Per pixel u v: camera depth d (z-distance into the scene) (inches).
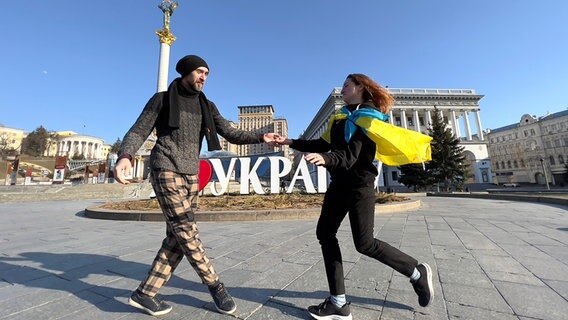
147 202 415.2
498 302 83.3
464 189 1366.9
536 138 2716.5
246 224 257.0
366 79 80.2
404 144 73.0
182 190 76.8
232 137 95.8
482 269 115.2
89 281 106.3
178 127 75.9
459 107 2121.1
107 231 228.1
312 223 253.8
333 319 72.5
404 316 75.2
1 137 3159.5
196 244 76.4
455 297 87.3
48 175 1818.4
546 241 168.1
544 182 2610.7
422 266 76.4
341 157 67.2
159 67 1159.0
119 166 67.2
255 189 461.7
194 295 90.7
